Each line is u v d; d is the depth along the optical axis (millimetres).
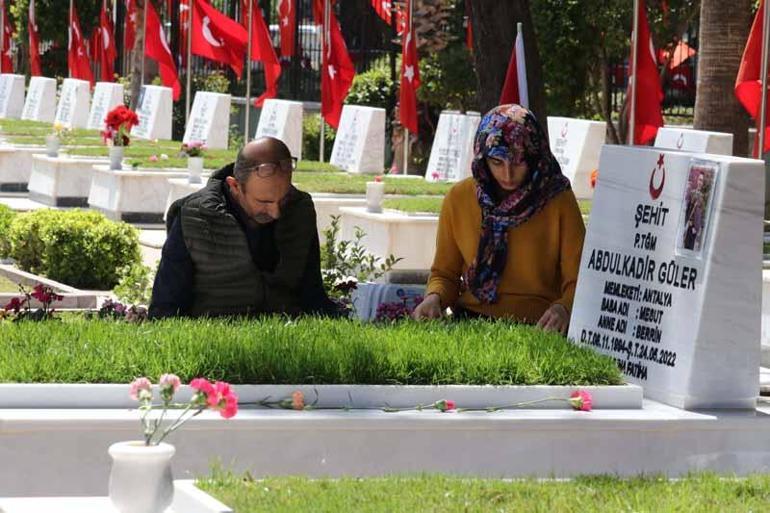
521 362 7199
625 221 7789
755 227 7262
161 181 25719
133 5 40031
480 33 13547
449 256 9188
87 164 27766
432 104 32594
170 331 7578
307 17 40344
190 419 6457
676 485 6570
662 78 29797
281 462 6586
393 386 6945
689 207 7375
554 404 7098
